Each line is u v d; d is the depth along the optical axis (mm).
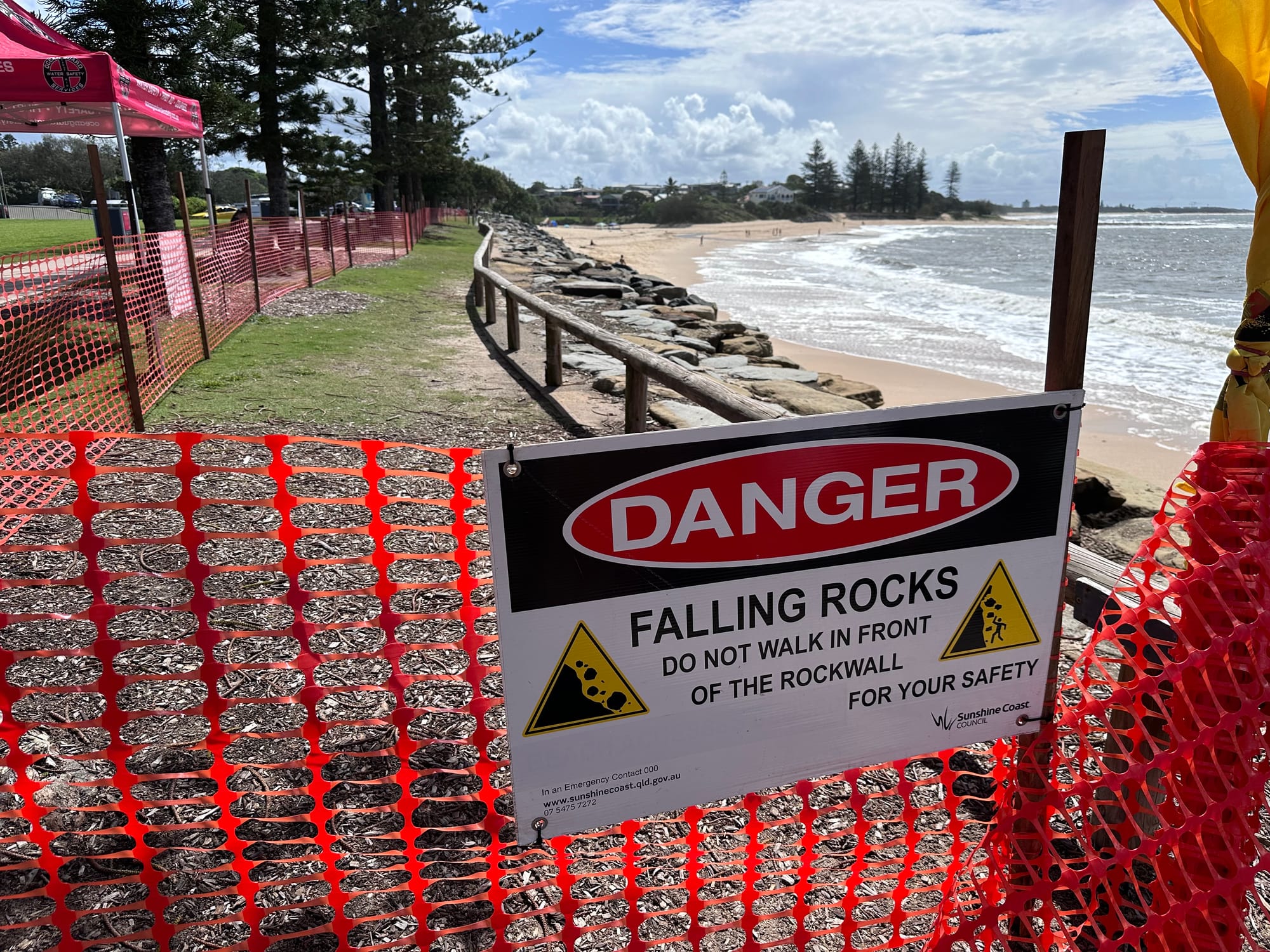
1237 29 1583
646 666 1526
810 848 1905
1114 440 10109
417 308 12078
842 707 1670
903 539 1603
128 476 4668
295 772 2453
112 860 2133
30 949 1875
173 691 2795
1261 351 1669
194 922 1900
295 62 19656
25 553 3721
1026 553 1688
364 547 3867
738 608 1542
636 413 5707
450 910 2045
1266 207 1617
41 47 8109
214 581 3520
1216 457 1702
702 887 2146
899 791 1888
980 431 1585
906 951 1962
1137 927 1740
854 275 44688
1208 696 1720
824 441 1499
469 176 67125
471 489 4664
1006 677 1760
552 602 1444
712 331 12320
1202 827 1733
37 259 6441
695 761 1606
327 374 7535
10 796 2299
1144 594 1740
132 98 8414
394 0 27391
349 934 1971
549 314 7305
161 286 7637
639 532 1450
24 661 2920
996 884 1927
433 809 2363
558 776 1541
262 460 5035
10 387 5977
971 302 27906
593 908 2074
